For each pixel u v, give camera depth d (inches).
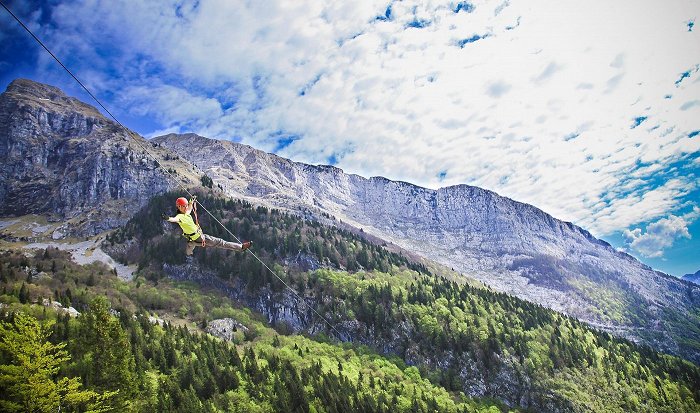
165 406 3169.3
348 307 6791.3
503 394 5605.3
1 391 1852.9
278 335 6141.7
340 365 4835.1
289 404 3747.5
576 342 6712.6
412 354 6048.2
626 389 6141.7
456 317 6614.2
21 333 1875.0
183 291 6909.5
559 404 5521.7
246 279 7332.7
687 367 7293.3
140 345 3959.2
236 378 3912.4
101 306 2640.3
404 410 4311.0
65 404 2005.4
